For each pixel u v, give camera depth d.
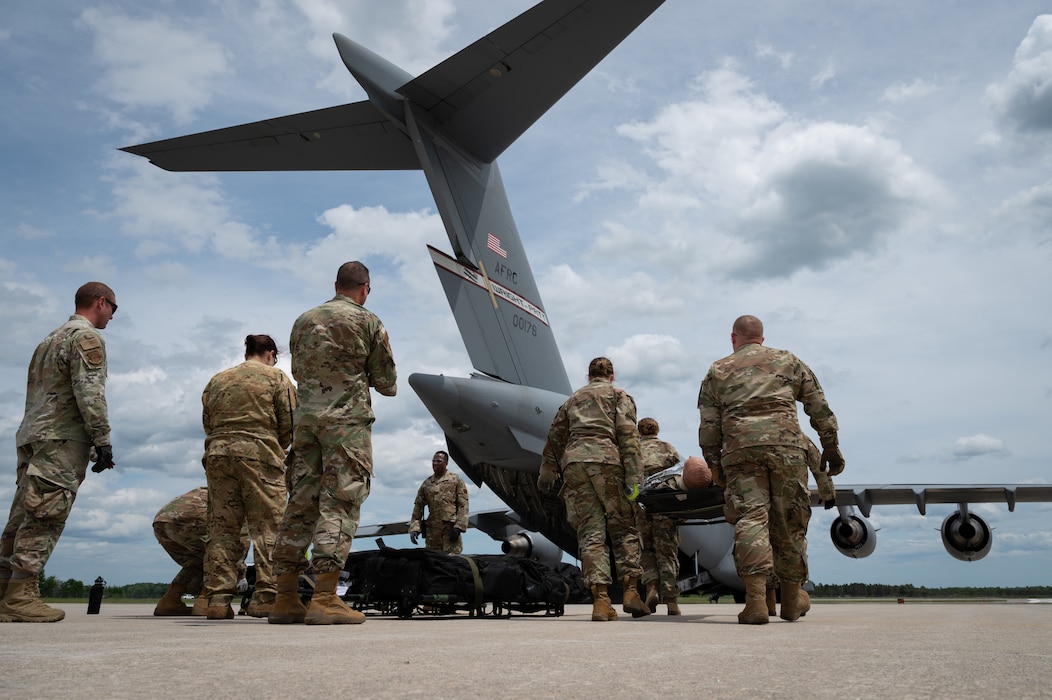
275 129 7.12
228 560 4.77
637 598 5.25
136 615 5.83
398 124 7.21
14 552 4.14
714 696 1.44
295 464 4.17
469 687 1.54
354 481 4.02
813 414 4.61
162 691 1.44
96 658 1.99
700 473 5.50
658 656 2.16
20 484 4.34
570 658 2.09
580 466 5.15
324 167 7.62
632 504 5.30
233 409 4.82
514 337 8.83
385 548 5.38
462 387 8.30
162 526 5.58
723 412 4.56
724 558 12.65
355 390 4.10
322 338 4.09
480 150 8.08
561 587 5.82
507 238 8.88
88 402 4.27
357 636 2.93
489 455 9.05
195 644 2.46
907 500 13.03
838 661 2.04
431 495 9.96
